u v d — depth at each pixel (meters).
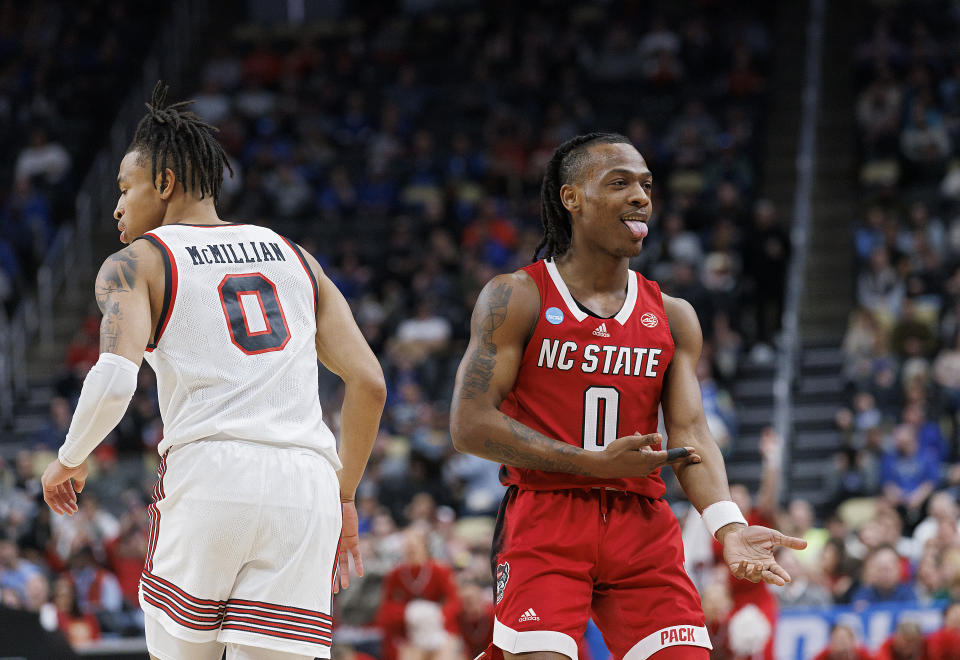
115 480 17.34
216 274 4.34
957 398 16.72
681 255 19.66
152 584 4.19
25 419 20.94
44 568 14.64
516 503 4.62
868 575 11.98
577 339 4.58
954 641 10.62
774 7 27.16
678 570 4.54
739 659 10.66
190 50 29.22
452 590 12.19
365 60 28.67
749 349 19.23
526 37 27.25
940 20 25.52
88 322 22.03
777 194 22.88
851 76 25.06
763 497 12.97
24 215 23.47
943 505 12.60
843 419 16.91
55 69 27.09
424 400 18.77
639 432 4.62
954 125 22.03
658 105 24.98
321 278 4.61
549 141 24.06
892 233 19.84
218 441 4.16
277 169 24.48
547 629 4.38
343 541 4.73
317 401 4.43
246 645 4.11
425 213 23.58
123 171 4.62
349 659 10.80
